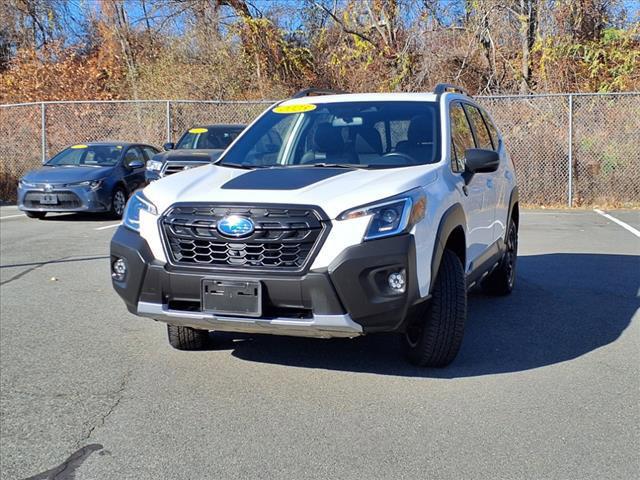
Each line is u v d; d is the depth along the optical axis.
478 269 5.61
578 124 15.18
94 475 3.38
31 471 3.44
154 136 17.72
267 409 4.14
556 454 3.54
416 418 3.99
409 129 5.30
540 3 18.70
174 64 22.55
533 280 7.86
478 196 5.48
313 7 23.31
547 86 18.45
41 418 4.05
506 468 3.40
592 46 18.06
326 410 4.12
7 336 5.67
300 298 4.04
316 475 3.34
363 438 3.74
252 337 5.61
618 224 12.52
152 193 4.59
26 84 22.80
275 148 5.52
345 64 22.12
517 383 4.55
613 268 8.49
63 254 9.48
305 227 4.04
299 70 22.69
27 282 7.72
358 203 4.09
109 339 5.59
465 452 3.57
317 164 5.14
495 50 19.97
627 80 17.62
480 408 4.14
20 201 13.20
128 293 4.43
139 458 3.55
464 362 4.97
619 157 15.05
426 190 4.41
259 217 4.10
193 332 5.11
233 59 22.41
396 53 21.11
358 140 5.34
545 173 15.27
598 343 5.44
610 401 4.24
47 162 14.43
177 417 4.05
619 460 3.47
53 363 5.00
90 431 3.88
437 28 20.81
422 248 4.21
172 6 23.59
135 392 4.44
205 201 4.25
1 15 28.45
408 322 4.29
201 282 4.15
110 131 17.84
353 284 4.00
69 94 22.72
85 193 12.98
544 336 5.64
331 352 5.20
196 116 17.42
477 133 6.26
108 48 25.66
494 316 6.29
